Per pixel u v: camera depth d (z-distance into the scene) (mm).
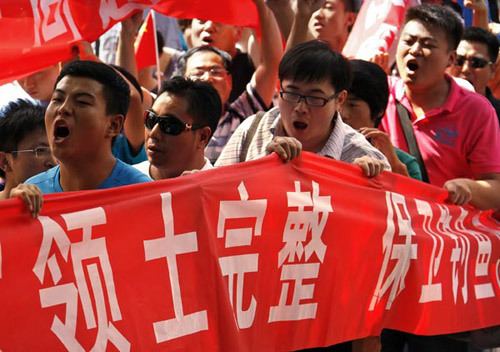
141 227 2822
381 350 4316
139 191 2844
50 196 2635
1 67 3963
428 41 4434
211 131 3723
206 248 2977
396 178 3750
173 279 2877
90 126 3154
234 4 4758
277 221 3248
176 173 3699
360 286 3557
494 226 4398
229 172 3129
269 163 3264
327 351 3770
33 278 2566
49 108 3184
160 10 4531
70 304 2627
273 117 3799
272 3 5398
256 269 3178
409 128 4547
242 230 3133
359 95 4051
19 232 2551
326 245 3418
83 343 2637
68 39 4078
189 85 3660
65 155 3176
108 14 4199
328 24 5570
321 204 3396
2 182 4172
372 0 5281
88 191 2725
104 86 3193
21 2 3914
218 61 4801
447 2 6566
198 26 5566
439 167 4504
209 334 2949
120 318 2729
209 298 2965
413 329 3811
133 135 4418
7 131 3635
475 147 4426
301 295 3340
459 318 4039
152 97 5102
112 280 2730
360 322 3576
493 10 6891
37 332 2555
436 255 3893
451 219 4074
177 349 2852
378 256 3613
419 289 3801
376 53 5141
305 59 3469
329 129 3668
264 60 4871
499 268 4332
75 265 2654
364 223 3541
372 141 4016
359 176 3578
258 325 3186
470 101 4473
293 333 3324
